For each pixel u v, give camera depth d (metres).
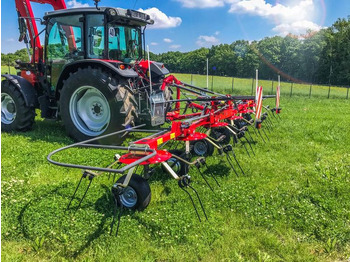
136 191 3.89
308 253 3.26
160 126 8.54
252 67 85.12
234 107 7.02
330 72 73.31
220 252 3.23
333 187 4.80
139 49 8.46
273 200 4.36
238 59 86.75
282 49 83.06
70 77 7.03
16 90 8.02
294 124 10.21
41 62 8.25
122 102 6.65
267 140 7.92
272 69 84.38
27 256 3.20
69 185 4.69
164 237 3.43
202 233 3.52
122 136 6.76
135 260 3.10
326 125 10.14
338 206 4.24
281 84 34.75
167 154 3.94
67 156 6.07
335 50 73.75
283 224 3.79
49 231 3.50
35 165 5.59
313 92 29.02
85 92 7.18
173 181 4.91
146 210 3.98
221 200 4.32
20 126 8.11
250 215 3.97
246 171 5.53
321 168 5.70
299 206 4.18
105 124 7.11
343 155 6.78
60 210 3.92
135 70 7.73
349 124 10.55
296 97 25.70
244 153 6.66
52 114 8.23
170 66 92.81
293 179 5.29
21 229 3.58
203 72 89.44
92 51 7.29
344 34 73.50
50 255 3.20
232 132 6.01
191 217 3.85
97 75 6.70
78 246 3.28
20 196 4.30
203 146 6.31
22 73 8.58
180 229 3.56
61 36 7.58
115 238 3.41
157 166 5.42
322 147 7.38
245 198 4.38
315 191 4.70
